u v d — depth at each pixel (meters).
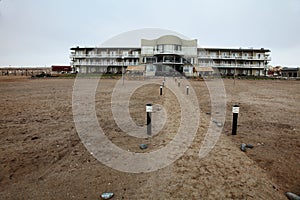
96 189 3.19
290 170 3.88
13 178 3.56
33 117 8.41
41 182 3.42
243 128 7.00
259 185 3.29
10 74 68.62
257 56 59.00
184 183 3.32
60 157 4.47
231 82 37.12
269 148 5.07
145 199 2.90
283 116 9.09
